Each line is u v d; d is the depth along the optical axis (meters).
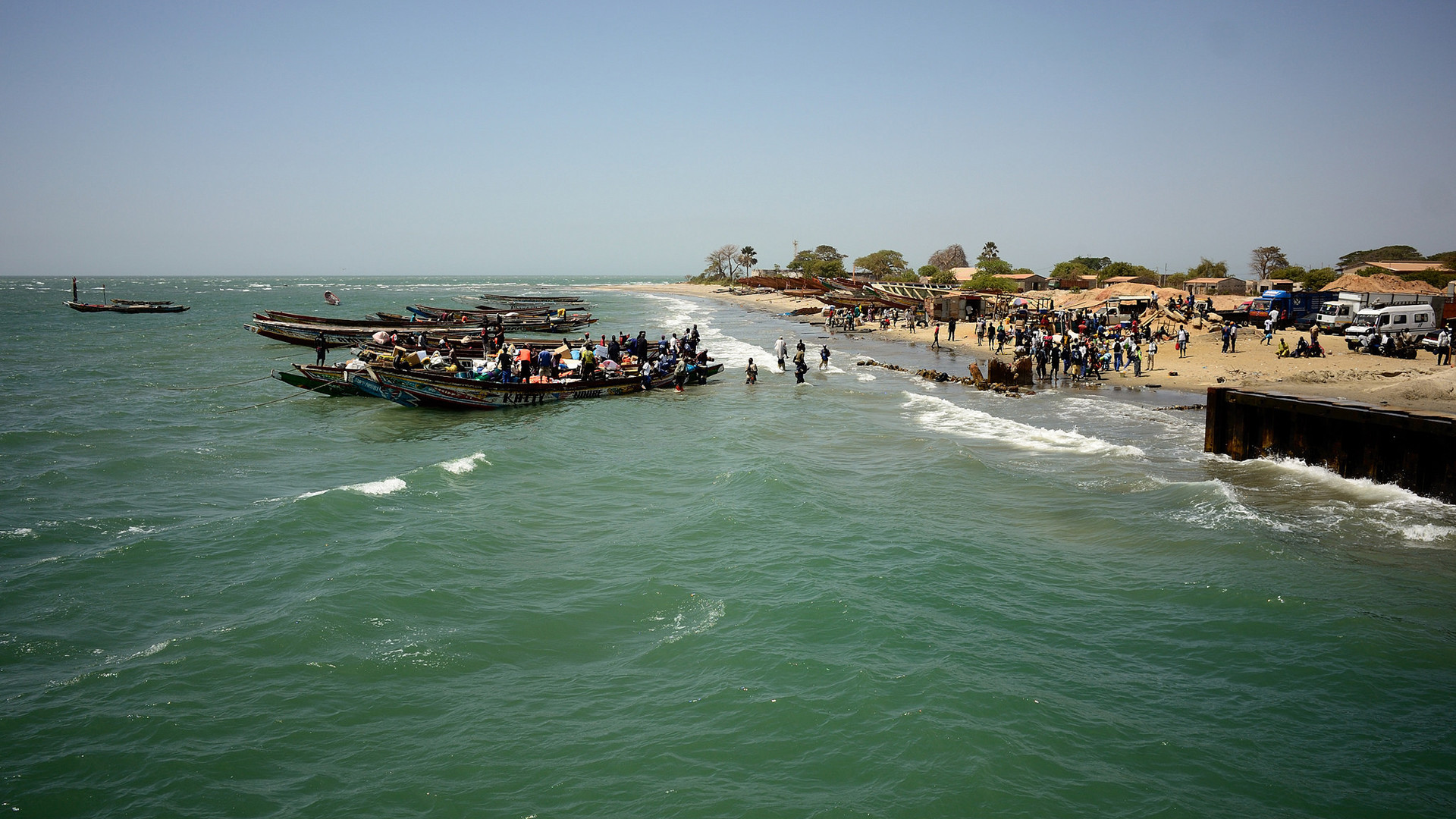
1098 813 8.58
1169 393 34.91
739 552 16.23
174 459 24.61
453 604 13.86
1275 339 46.94
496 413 32.78
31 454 25.03
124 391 38.09
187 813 8.79
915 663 11.65
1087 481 20.83
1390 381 31.84
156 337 65.44
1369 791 8.90
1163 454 23.61
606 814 8.80
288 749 9.92
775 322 90.81
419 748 9.98
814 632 12.73
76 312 99.81
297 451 26.23
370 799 9.04
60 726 10.25
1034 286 101.94
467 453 25.73
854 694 10.88
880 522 17.92
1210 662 11.62
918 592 14.11
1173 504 18.59
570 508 19.48
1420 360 37.91
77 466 23.52
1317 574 14.37
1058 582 14.48
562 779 9.38
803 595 14.05
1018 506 18.94
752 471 21.64
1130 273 109.62
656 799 9.01
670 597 14.22
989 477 21.38
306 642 12.35
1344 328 47.38
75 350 55.66
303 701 10.93
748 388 39.38
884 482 21.28
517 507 19.48
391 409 33.59
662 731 10.29
